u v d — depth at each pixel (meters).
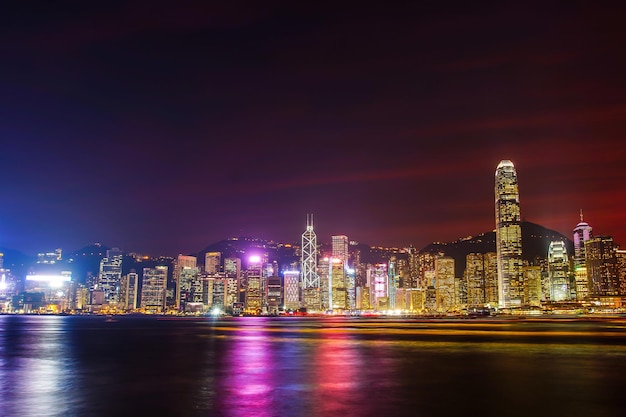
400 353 78.38
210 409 36.69
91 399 40.44
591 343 99.94
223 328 197.62
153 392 43.47
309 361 67.19
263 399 40.34
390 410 36.44
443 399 40.28
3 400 40.09
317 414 35.19
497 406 37.66
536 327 197.12
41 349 88.38
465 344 97.62
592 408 36.97
